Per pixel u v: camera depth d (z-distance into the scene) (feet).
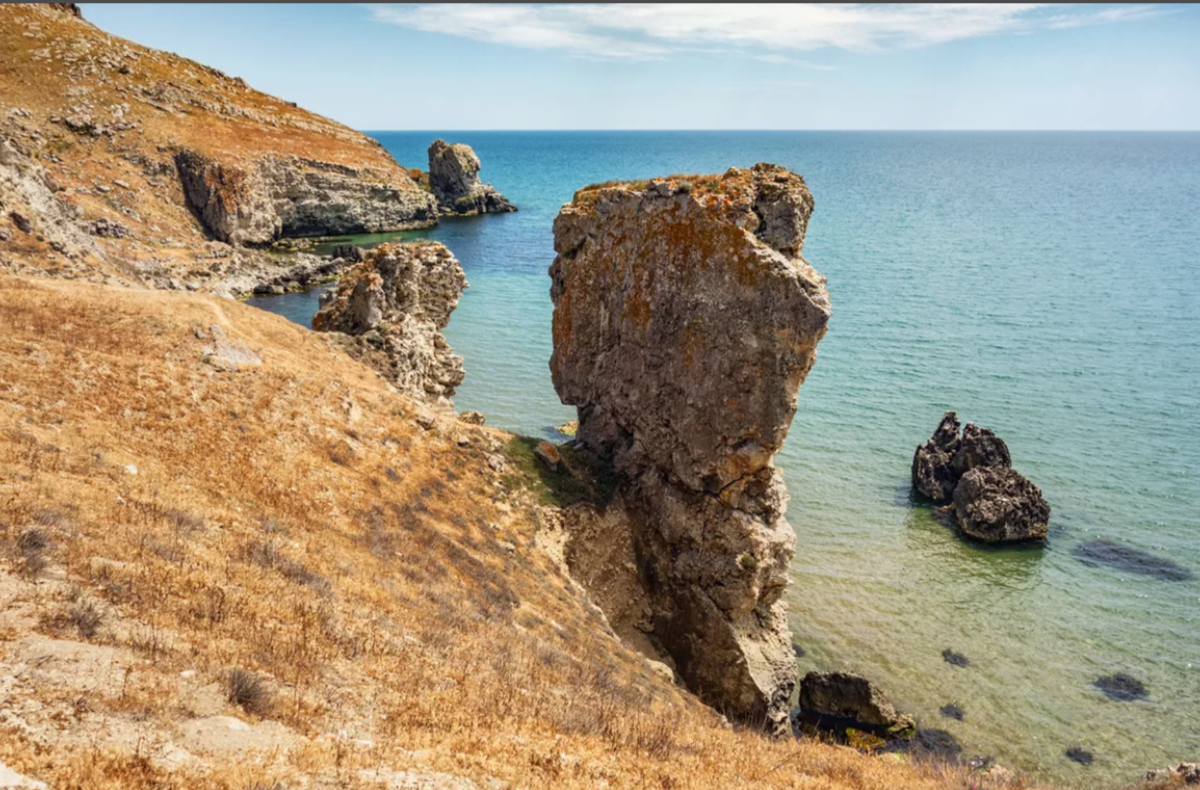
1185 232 547.90
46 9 444.14
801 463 191.72
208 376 108.17
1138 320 317.83
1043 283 387.55
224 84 508.12
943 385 244.83
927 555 153.89
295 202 451.12
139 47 470.80
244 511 77.92
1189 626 132.67
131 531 59.41
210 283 299.99
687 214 109.91
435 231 517.96
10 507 55.11
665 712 75.10
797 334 98.48
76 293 120.98
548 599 98.43
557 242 138.62
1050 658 124.88
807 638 128.88
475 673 61.16
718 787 50.93
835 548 155.43
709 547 112.47
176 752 35.53
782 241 104.42
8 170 200.64
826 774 63.31
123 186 353.51
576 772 46.55
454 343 276.21
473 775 42.14
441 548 94.32
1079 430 211.20
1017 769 101.81
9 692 35.83
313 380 119.65
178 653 44.57
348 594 66.69
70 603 45.11
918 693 116.98
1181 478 184.34
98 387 93.20
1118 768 102.17
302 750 38.88
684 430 113.09
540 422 207.92
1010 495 160.04
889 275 408.05
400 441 117.08
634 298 121.19
